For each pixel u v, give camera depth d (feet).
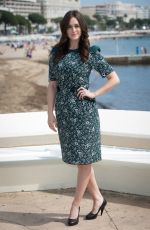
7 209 11.51
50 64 10.14
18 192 12.55
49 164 12.42
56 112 10.07
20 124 13.74
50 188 12.64
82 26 9.70
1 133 12.91
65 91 9.83
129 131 12.60
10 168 12.37
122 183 12.27
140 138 12.42
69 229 10.37
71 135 9.89
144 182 12.04
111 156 12.10
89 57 9.71
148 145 12.44
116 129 12.80
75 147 9.89
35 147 12.97
